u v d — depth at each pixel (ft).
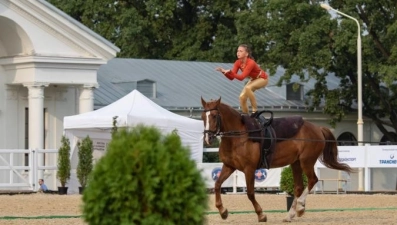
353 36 164.66
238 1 235.20
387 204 95.96
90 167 120.26
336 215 75.97
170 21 241.14
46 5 141.90
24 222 65.41
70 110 152.97
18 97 148.36
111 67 180.34
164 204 40.91
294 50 175.73
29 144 142.72
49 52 143.74
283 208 87.51
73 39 145.69
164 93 174.60
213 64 196.95
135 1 236.02
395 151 131.44
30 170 123.34
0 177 141.49
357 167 133.49
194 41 238.68
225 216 67.62
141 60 188.65
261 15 177.17
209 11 239.50
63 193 121.39
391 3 171.32
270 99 184.24
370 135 194.08
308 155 70.23
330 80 198.39
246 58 71.56
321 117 188.14
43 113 146.20
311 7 171.32
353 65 177.68
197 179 41.75
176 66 190.29
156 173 40.93
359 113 159.43
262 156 67.87
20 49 144.77
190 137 122.42
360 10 173.99
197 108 172.45
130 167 40.83
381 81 178.81
